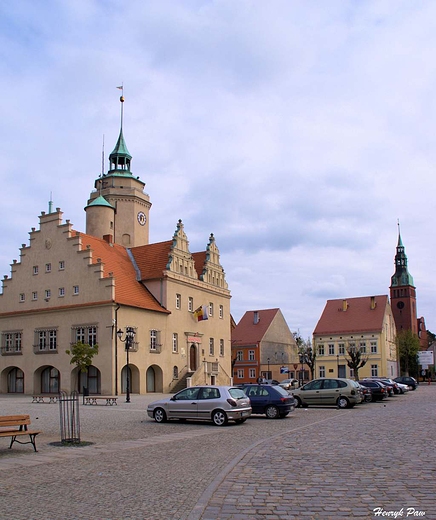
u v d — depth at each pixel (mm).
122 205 71562
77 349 44125
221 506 9562
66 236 56156
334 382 35188
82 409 33875
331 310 102188
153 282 60438
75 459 14820
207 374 63188
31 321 57188
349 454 14781
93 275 53750
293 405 28828
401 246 145750
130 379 54625
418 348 123062
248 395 28516
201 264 68750
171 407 25312
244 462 13742
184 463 13992
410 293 143500
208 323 67438
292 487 10914
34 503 10094
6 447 17109
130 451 16250
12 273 59938
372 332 95438
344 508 9328
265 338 97875
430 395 52875
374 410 32281
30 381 56344
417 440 17469
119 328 52312
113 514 9266
